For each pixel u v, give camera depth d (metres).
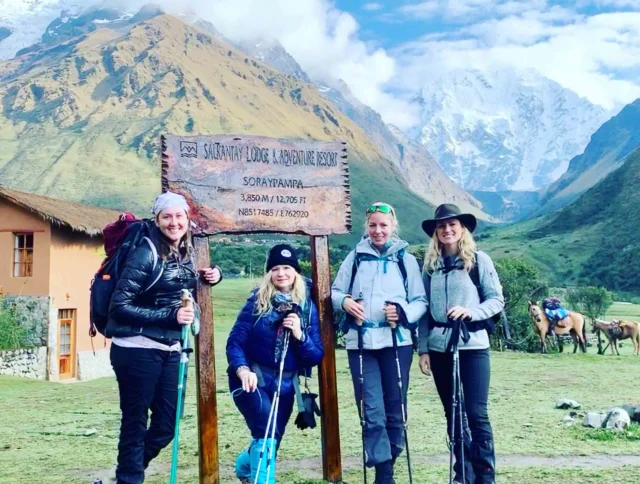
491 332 6.23
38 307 24.80
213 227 6.64
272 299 5.97
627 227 160.88
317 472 7.35
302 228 6.94
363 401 6.12
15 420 11.35
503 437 9.17
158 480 7.19
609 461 7.85
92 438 9.58
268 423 5.61
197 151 6.66
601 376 17.98
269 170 6.89
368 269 6.34
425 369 6.31
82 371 26.33
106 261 5.57
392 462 6.21
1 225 25.39
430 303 6.29
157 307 5.47
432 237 6.36
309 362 6.05
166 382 5.58
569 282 140.38
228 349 5.96
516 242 175.00
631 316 68.38
